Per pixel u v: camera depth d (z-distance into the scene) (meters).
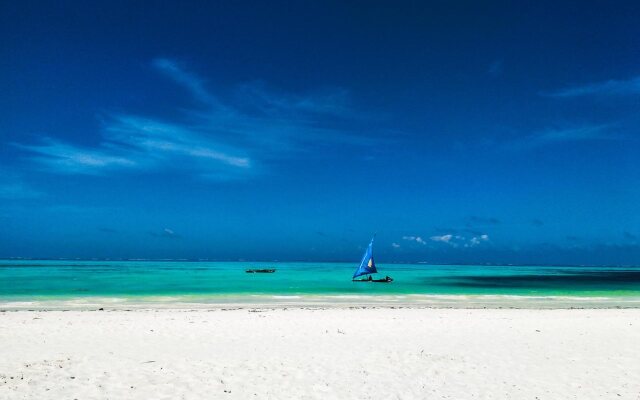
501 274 102.75
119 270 87.81
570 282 64.69
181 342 14.28
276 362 11.97
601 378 10.95
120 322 17.81
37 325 16.78
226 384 10.08
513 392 9.86
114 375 10.53
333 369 11.39
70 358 11.97
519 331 16.88
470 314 21.86
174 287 42.25
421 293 37.66
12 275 62.56
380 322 18.53
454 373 11.21
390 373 11.12
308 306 25.94
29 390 9.36
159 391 9.51
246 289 40.06
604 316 21.83
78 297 30.98
